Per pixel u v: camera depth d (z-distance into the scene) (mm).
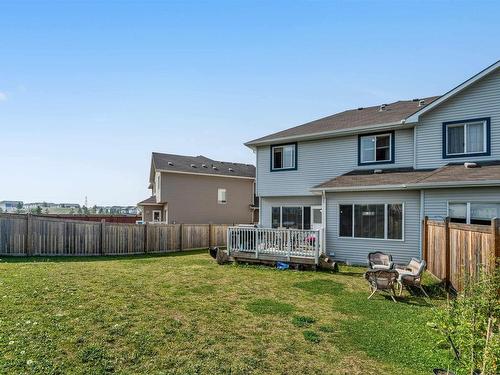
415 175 12125
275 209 17188
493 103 11594
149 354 4449
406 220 12148
